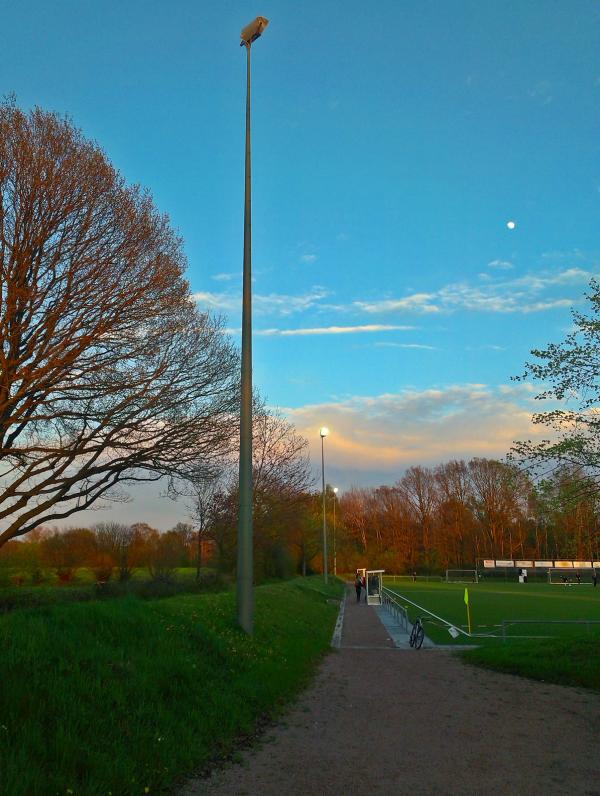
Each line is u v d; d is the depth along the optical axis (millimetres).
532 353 13391
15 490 18250
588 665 12188
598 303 13070
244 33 15945
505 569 85562
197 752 6512
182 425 19516
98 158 17609
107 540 40188
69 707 6141
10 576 32375
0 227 16078
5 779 4660
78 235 16906
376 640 20359
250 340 14227
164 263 18375
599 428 12727
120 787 5277
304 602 26875
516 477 13375
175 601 13445
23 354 16484
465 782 6160
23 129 16797
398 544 97812
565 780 6258
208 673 8984
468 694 10656
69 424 18359
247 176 15508
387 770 6500
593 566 79250
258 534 35094
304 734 7852
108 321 17078
